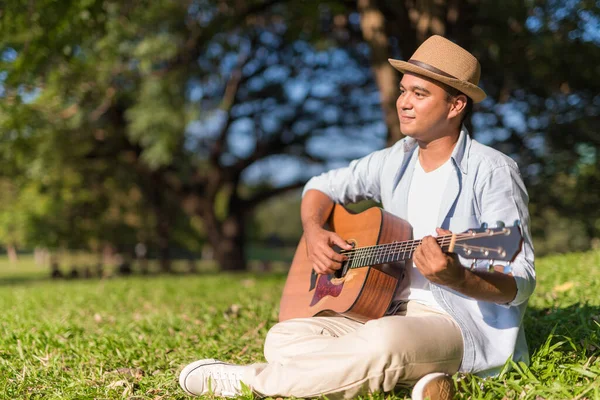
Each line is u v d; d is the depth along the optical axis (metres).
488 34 10.27
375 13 8.97
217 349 4.12
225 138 19.09
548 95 12.27
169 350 4.29
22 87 11.62
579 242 15.16
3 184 22.84
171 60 14.43
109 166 20.70
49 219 24.88
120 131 17.61
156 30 12.77
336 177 3.49
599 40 10.47
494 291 2.47
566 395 2.62
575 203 13.90
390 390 2.62
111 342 4.41
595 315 3.98
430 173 2.97
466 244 2.44
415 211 3.01
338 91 17.56
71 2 8.48
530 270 2.59
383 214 3.09
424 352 2.56
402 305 2.99
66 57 9.46
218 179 20.06
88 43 11.16
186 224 28.22
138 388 3.37
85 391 3.29
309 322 2.99
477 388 2.65
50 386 3.45
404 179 3.06
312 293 3.30
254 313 5.55
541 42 9.97
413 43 9.43
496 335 2.72
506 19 9.81
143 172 19.30
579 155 13.24
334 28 13.77
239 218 21.28
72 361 4.03
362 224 3.21
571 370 2.86
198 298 7.54
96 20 8.91
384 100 8.99
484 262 2.68
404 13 9.55
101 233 25.81
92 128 16.69
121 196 24.61
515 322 2.73
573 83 11.70
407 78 2.87
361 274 3.03
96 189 23.39
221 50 14.24
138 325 5.31
